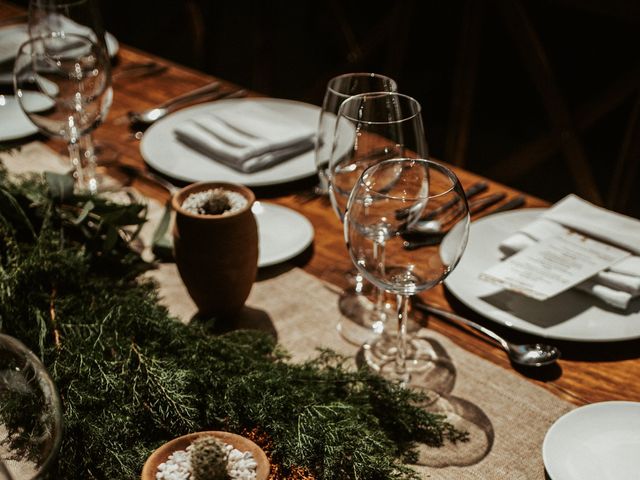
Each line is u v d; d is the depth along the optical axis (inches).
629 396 32.1
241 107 55.5
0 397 23.7
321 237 43.9
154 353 30.4
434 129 113.4
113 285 37.4
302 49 130.1
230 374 30.3
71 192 38.9
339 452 26.3
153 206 46.9
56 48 44.4
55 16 52.8
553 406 31.4
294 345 35.3
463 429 30.3
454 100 90.8
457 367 33.8
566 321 35.3
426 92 113.8
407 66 112.6
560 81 105.8
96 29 53.2
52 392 23.5
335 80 39.1
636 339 35.3
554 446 27.9
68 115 45.5
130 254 39.4
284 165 50.7
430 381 32.9
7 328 32.3
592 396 32.1
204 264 34.3
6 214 38.1
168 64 68.4
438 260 30.2
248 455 23.5
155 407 28.0
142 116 57.7
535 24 103.0
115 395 28.0
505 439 29.8
